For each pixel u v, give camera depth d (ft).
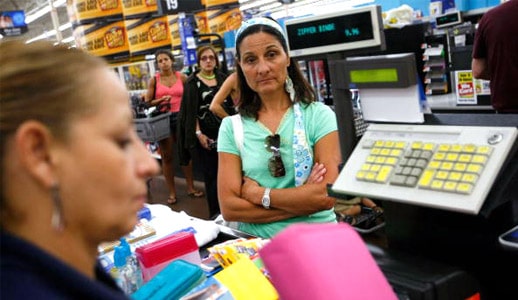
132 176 1.47
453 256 2.33
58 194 1.34
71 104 1.33
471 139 2.05
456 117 2.17
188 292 2.91
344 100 2.40
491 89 9.74
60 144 1.32
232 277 3.00
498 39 9.17
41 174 1.30
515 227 2.14
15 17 31.71
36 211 1.34
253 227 4.84
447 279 2.03
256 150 4.82
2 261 1.22
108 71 1.49
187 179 16.03
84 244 1.45
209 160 11.65
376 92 2.29
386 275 2.15
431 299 1.98
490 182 1.89
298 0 41.16
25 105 1.29
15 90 1.30
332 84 2.43
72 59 1.41
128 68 19.54
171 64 15.65
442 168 2.03
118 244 3.98
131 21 21.09
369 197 2.21
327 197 4.45
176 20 20.66
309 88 4.99
